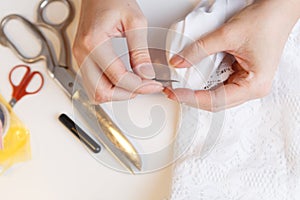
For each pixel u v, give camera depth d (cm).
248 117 70
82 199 69
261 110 70
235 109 70
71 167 70
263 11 67
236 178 68
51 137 71
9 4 76
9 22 76
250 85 67
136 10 67
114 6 66
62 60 73
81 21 69
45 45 74
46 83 73
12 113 72
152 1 75
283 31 68
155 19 75
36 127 72
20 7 76
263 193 67
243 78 67
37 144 71
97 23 66
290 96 70
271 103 70
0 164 70
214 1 72
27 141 71
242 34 66
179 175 67
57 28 74
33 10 76
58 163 70
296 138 68
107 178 70
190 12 73
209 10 69
